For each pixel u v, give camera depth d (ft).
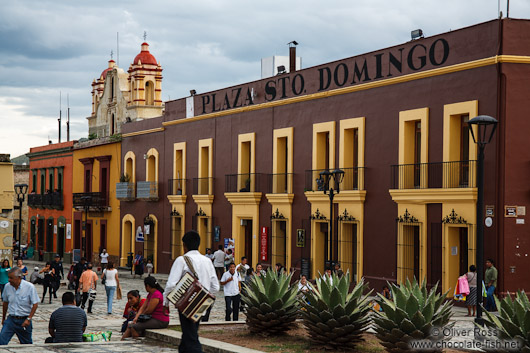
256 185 112.98
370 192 91.25
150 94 175.42
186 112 133.59
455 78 80.02
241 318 71.67
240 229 117.29
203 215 126.72
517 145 75.31
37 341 58.54
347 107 95.61
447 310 43.93
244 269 80.18
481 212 56.54
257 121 113.91
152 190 142.31
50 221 195.31
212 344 46.06
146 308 50.14
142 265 138.00
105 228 165.58
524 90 75.61
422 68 84.17
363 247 91.91
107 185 164.04
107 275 79.71
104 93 188.96
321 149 101.04
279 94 108.99
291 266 104.73
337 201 95.91
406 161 86.33
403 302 43.73
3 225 105.29
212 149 125.49
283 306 50.78
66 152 185.88
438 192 79.97
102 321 72.74
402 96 86.94
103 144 165.48
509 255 74.69
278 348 46.44
